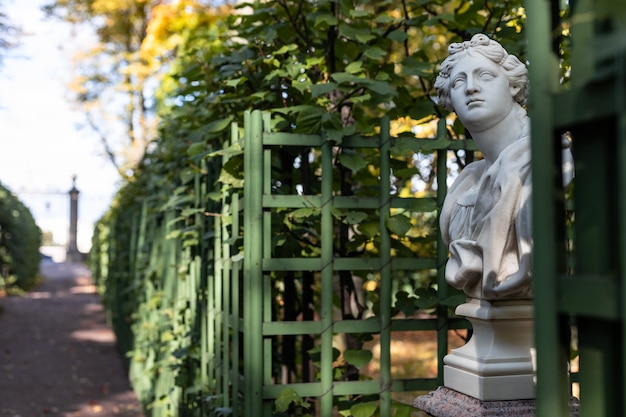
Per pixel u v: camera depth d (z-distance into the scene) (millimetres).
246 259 2938
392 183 3857
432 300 2957
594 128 1102
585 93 1071
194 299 4500
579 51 1083
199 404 4168
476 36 2359
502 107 2266
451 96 2361
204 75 3717
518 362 2203
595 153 1101
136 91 16562
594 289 1066
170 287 5328
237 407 3229
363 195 3375
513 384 2195
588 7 1070
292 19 3441
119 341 10133
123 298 9203
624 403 1009
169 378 5234
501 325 2219
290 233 3416
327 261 2975
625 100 960
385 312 3000
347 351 3062
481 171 2453
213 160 3908
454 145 3035
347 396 3225
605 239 1083
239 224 3488
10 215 19281
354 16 3283
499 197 2139
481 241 2164
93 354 10367
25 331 12547
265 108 3520
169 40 7379
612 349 1081
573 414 2123
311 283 3635
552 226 1143
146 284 6445
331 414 2965
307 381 3631
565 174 2074
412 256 3102
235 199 3279
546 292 1141
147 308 6141
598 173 1096
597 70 1021
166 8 7430
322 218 2982
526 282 2064
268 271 2973
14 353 10344
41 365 9477
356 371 3551
